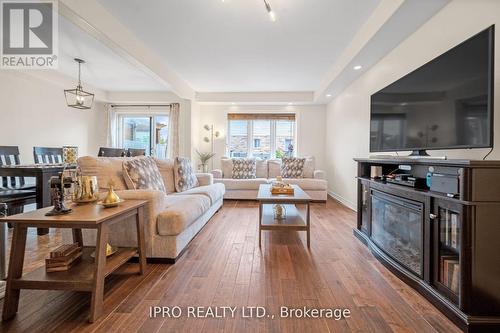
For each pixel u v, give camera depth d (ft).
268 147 21.08
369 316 4.75
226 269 6.63
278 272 6.48
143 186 8.13
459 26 6.36
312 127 20.40
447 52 5.73
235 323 4.50
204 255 7.54
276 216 9.85
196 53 12.01
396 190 6.66
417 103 6.74
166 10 8.39
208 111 20.81
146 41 10.74
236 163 18.24
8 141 13.21
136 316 4.67
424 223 5.54
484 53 4.81
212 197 10.77
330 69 14.05
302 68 13.96
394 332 4.31
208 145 20.81
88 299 5.24
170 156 20.06
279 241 8.84
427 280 5.40
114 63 13.52
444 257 5.06
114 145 20.56
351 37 10.25
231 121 21.13
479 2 5.79
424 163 5.44
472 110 5.07
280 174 18.33
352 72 12.25
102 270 4.75
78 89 14.03
